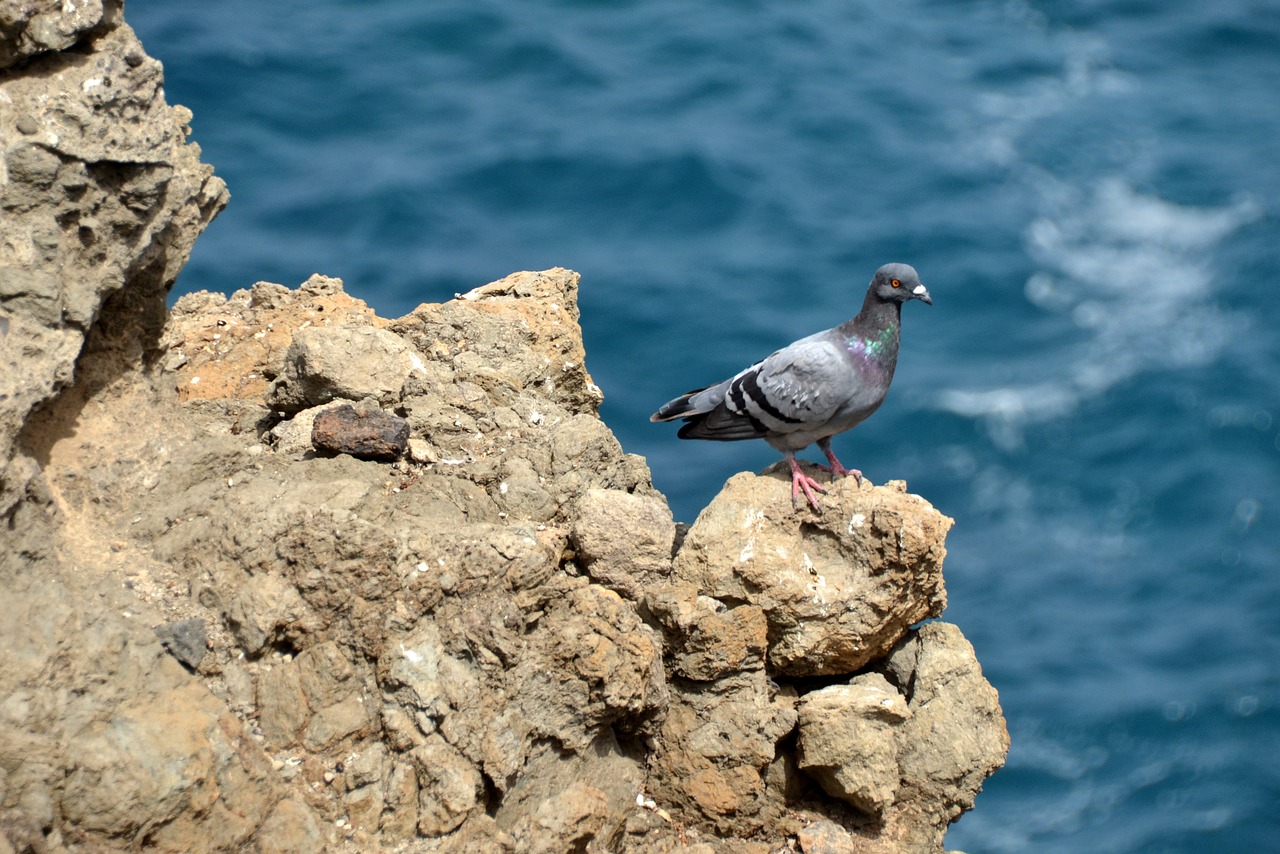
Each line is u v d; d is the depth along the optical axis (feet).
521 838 31.50
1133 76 212.84
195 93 181.68
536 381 46.85
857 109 197.26
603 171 176.14
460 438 41.42
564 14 212.84
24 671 28.40
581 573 38.40
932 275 167.94
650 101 195.00
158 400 38.14
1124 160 190.49
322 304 51.19
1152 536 134.51
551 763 34.53
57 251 32.37
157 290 37.24
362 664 32.89
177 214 36.22
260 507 34.24
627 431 137.28
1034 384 149.48
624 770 36.22
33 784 26.78
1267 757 108.06
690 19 213.46
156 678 30.73
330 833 30.94
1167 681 116.47
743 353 149.59
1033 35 223.10
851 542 37.81
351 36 198.59
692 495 127.75
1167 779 106.11
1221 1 232.32
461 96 189.98
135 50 34.01
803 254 167.84
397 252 157.79
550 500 39.60
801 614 37.47
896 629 38.68
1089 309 163.53
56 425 35.04
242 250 152.87
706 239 168.66
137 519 34.76
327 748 31.91
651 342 150.10
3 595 29.43
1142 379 152.35
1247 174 187.21
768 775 37.35
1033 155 190.90
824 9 223.30
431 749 31.99
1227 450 141.59
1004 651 119.96
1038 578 129.90
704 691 36.96
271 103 181.47
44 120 32.14
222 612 32.86
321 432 38.99
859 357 40.01
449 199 167.94
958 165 187.42
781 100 199.21
